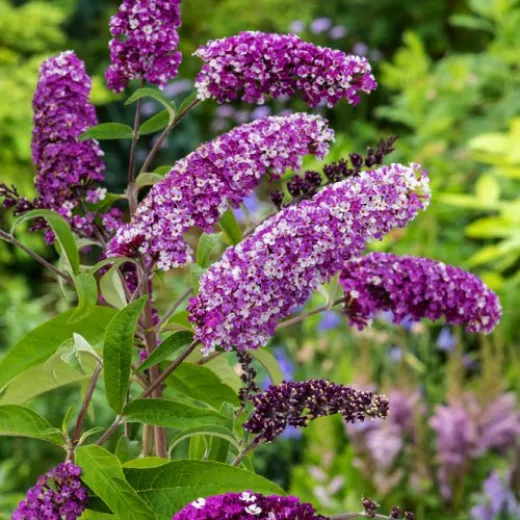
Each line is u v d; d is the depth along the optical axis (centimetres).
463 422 244
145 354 107
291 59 95
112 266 98
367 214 89
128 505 86
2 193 105
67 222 104
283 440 271
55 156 104
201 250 99
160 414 91
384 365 288
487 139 336
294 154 93
